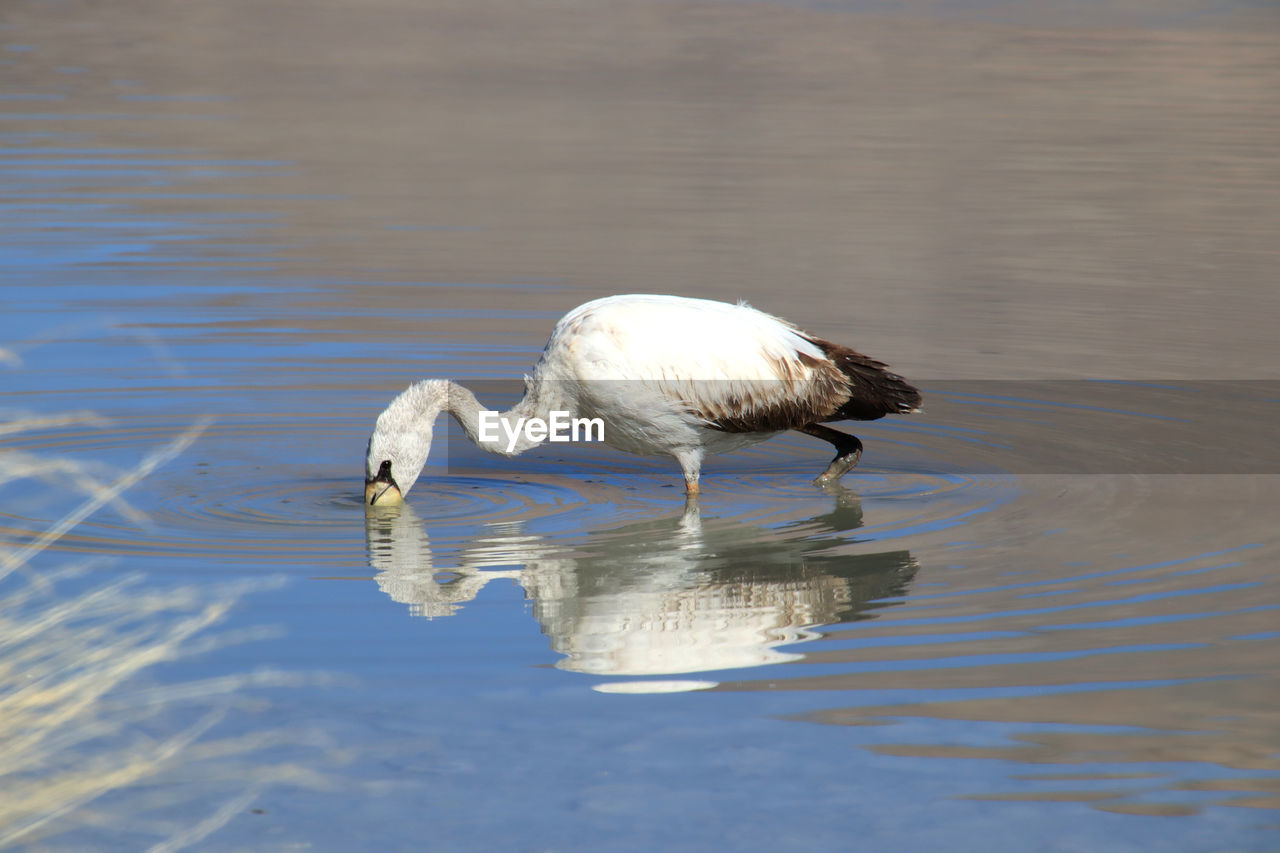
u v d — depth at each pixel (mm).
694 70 45500
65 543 12273
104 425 15789
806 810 7934
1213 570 11672
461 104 39688
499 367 18188
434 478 14805
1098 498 13828
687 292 22000
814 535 12852
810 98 40875
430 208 27828
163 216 26266
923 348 19312
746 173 31375
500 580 11633
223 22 52844
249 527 12914
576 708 9180
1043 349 19328
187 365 17984
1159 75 44312
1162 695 9305
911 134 35938
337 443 15539
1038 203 28812
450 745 8680
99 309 20203
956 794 8102
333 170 31219
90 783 8227
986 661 9875
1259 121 37875
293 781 8234
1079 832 7723
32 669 9664
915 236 26047
